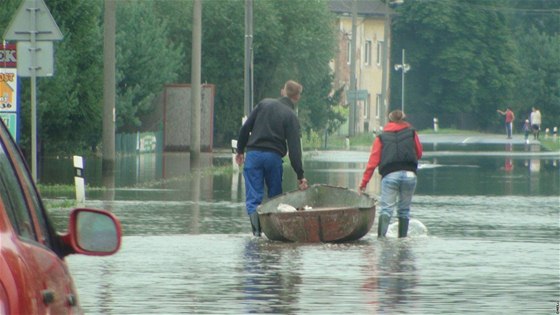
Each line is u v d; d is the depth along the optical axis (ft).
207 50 504.43
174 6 503.20
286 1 510.99
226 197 212.02
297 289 101.04
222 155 411.54
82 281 104.68
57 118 298.97
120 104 389.80
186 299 95.04
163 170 302.04
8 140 45.21
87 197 207.31
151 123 422.82
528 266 118.42
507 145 581.12
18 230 41.52
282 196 144.77
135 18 405.59
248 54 357.00
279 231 136.46
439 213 187.01
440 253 129.08
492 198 223.51
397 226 153.79
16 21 158.10
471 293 99.81
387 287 102.78
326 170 321.93
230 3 501.97
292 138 144.97
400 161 146.30
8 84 166.40
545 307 92.89
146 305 92.07
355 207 137.90
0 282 36.68
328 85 568.41
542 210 195.11
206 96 414.00
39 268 40.29
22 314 37.19
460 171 327.06
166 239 139.44
